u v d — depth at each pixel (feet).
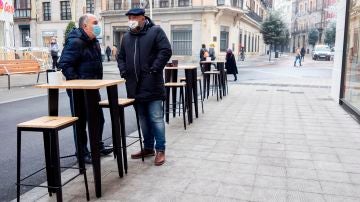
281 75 67.21
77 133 12.35
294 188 12.90
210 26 102.99
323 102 32.99
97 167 12.05
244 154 16.81
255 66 98.48
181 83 22.63
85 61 15.33
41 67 55.88
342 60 30.99
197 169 14.82
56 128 10.61
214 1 102.01
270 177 13.93
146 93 15.02
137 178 13.87
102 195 12.34
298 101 33.50
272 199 11.98
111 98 13.24
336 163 15.61
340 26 32.60
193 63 100.99
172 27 107.45
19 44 131.34
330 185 13.19
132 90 15.24
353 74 27.68
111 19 116.16
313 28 249.55
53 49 63.16
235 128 22.06
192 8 102.53
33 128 10.64
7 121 24.88
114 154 16.35
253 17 154.10
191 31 105.09
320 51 148.46
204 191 12.60
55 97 12.51
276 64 110.42
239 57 124.36
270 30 137.90
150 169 14.87
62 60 14.80
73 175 14.35
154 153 16.70
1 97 35.96
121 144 14.94
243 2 120.26
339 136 20.21
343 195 12.34
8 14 69.10
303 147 18.01
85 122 14.96
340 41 32.30
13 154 17.48
